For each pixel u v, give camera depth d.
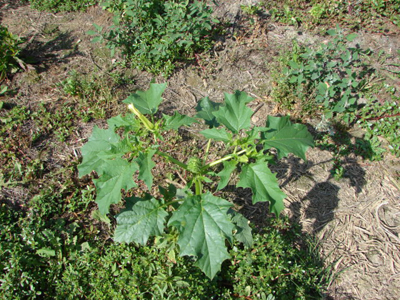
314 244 0.90
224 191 0.99
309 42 1.39
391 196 1.00
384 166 1.07
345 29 1.44
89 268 0.79
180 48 1.31
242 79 1.28
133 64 1.29
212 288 0.76
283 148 0.68
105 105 1.17
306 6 1.52
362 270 0.87
